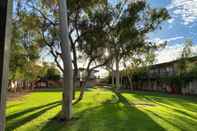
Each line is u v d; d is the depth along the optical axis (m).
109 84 56.38
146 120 9.24
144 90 41.88
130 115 10.52
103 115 10.48
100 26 15.48
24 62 18.06
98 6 15.59
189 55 30.86
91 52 16.67
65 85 9.24
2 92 2.53
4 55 2.51
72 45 16.25
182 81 31.25
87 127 7.86
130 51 17.61
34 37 16.88
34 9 15.59
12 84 32.22
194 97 25.30
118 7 15.70
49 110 12.28
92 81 53.44
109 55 17.67
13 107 13.85
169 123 8.71
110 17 15.42
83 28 15.68
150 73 41.53
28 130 7.48
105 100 18.33
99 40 15.80
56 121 9.01
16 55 16.42
